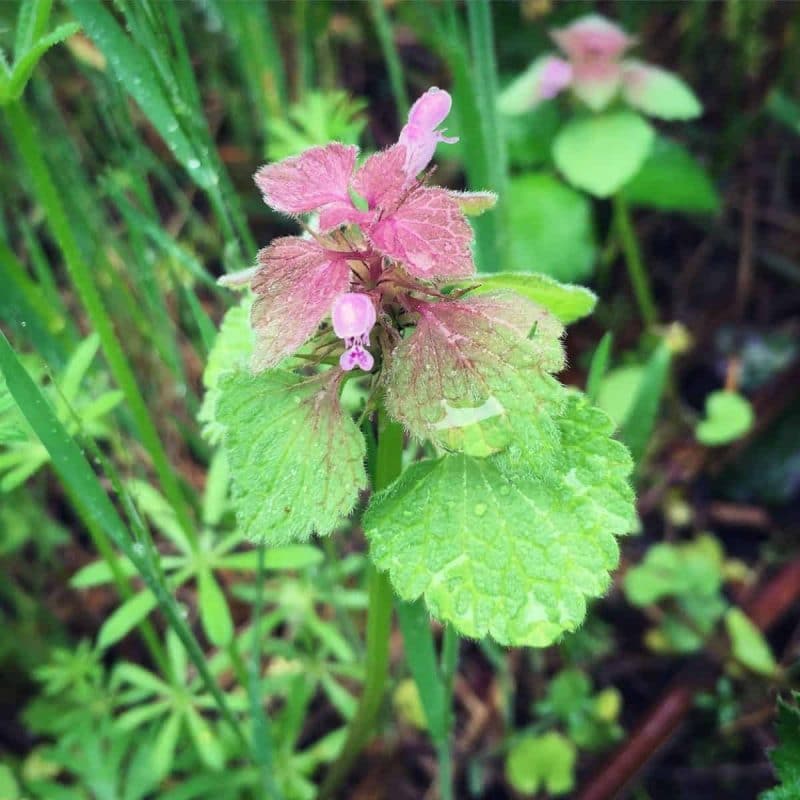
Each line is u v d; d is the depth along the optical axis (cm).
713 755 16
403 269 8
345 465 8
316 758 14
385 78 23
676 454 19
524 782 15
